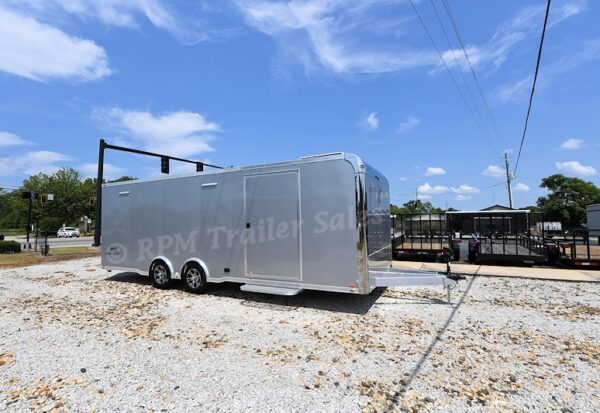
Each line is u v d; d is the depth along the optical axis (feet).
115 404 10.16
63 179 164.45
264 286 21.65
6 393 10.84
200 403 10.19
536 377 11.69
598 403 10.04
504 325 17.28
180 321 18.29
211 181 24.12
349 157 19.24
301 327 17.24
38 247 75.15
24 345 14.87
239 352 14.10
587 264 35.47
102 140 44.34
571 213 155.74
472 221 51.57
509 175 111.65
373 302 22.09
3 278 32.45
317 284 19.95
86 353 13.99
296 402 10.23
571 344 14.67
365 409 9.84
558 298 23.09
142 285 27.96
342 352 14.03
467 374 11.96
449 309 20.35
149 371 12.35
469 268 36.86
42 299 23.52
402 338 15.57
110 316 19.25
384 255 23.65
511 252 40.37
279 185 21.33
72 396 10.62
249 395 10.65
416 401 10.24
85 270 36.78
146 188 27.35
